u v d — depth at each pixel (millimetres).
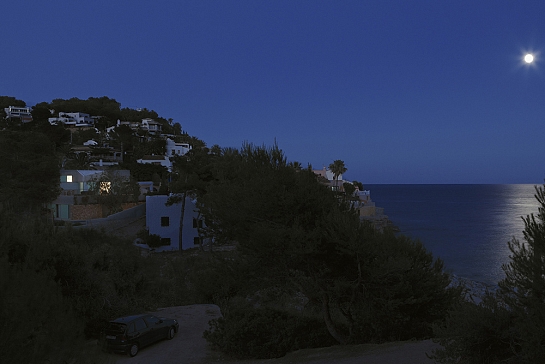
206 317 21844
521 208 187750
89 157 97688
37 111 145500
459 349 8055
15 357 4734
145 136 137500
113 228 54844
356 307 13586
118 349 14641
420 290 13469
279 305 24516
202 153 48938
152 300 23281
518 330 7383
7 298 4914
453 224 118250
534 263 7004
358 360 11102
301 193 13148
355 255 12773
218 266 15117
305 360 12180
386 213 159875
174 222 52188
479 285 46562
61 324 5500
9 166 51531
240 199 13898
